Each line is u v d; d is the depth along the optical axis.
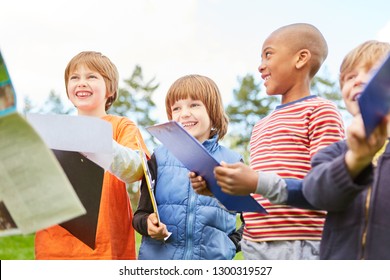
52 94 18.09
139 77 18.42
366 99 1.72
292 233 2.92
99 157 3.00
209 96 3.59
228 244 3.36
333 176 2.01
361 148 1.88
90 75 3.86
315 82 16.27
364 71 2.50
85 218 2.96
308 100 3.12
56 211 1.93
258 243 2.99
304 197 2.37
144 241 3.38
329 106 3.02
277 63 3.25
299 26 3.31
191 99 3.56
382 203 2.18
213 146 3.54
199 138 3.55
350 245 2.21
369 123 1.80
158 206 3.37
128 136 3.62
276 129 3.08
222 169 2.38
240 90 18.92
